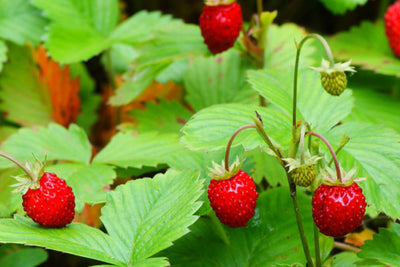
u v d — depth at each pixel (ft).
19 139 1.60
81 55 1.76
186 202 1.37
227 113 1.40
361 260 1.42
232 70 1.77
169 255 1.45
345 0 1.77
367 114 1.73
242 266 1.44
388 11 1.77
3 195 1.63
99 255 1.34
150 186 1.41
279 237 1.46
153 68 1.68
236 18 1.56
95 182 1.51
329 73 1.31
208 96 1.76
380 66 1.76
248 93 1.74
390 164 1.39
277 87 1.48
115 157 1.57
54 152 1.59
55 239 1.34
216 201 1.35
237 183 1.35
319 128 1.43
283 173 1.60
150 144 1.59
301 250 1.44
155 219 1.37
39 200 1.35
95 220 1.58
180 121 1.74
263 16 1.63
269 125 1.39
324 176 1.31
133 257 1.34
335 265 1.46
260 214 1.48
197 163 1.51
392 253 1.39
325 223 1.31
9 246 1.59
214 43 1.58
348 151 1.40
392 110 1.74
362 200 1.31
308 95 1.47
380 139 1.42
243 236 1.47
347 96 1.46
